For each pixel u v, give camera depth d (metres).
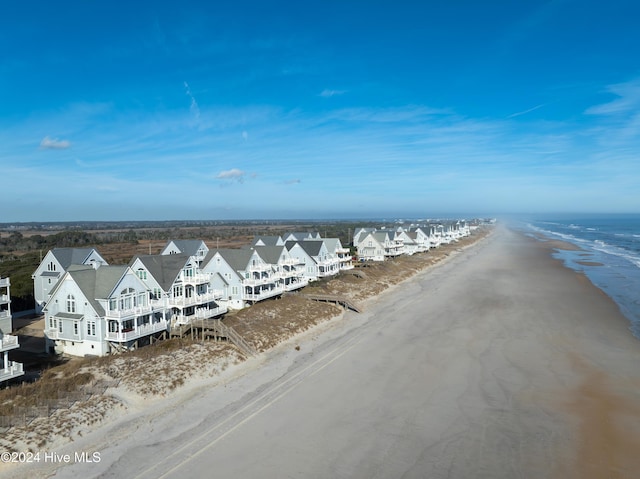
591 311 59.62
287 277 68.31
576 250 145.25
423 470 23.33
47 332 42.12
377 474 22.98
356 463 23.98
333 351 43.72
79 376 32.56
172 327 45.91
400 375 37.03
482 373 37.41
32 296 64.31
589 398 32.41
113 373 33.91
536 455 24.83
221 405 31.27
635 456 24.77
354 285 76.44
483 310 60.91
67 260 60.31
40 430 25.70
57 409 28.12
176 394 32.75
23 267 88.56
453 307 63.16
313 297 64.38
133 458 24.39
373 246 115.75
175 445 25.83
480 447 25.62
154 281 47.28
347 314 59.75
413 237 138.62
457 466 23.70
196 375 35.66
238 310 57.25
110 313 39.72
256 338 45.31
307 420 28.97
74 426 26.73
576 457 24.64
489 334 49.12
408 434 27.14
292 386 34.72
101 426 27.52
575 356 41.69
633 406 31.08
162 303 46.28
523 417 29.39
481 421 28.81
